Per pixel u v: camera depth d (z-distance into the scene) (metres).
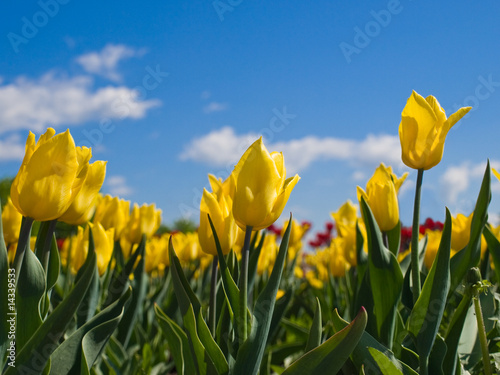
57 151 0.56
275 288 0.61
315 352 0.57
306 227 1.62
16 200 0.57
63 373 0.60
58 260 0.68
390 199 0.75
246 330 0.60
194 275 1.32
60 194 0.56
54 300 0.85
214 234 0.63
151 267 1.30
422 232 1.83
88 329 0.62
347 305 1.06
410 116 0.65
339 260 1.37
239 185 0.59
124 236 1.16
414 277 0.66
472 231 0.69
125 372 0.85
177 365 0.69
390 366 0.61
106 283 1.01
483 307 0.77
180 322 1.03
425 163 0.65
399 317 0.71
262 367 0.86
